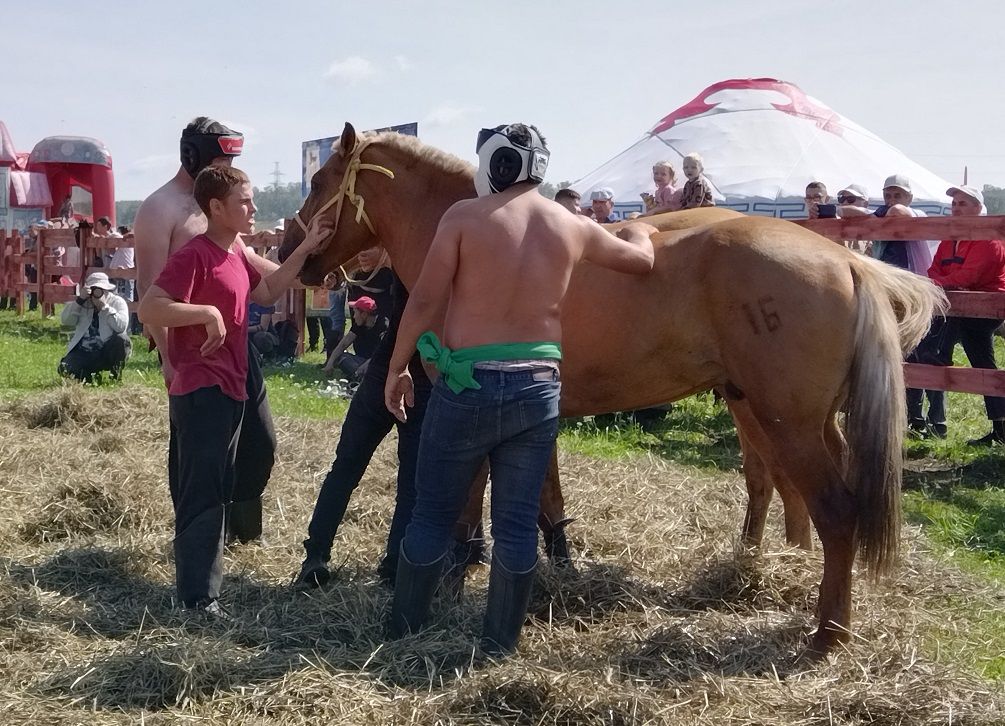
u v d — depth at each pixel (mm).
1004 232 7066
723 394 4391
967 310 7434
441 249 3473
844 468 4102
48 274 17375
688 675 3566
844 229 7809
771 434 3836
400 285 4637
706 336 3938
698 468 7094
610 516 5559
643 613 4184
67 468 6059
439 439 3551
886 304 3758
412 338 3549
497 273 3434
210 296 4062
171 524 5281
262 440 4797
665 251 3996
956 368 7363
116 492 5449
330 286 5277
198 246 4074
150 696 3369
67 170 26906
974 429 8797
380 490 6008
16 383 10281
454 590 4316
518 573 3580
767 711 3322
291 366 12180
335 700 3312
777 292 3744
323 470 6496
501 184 3523
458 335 3506
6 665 3574
